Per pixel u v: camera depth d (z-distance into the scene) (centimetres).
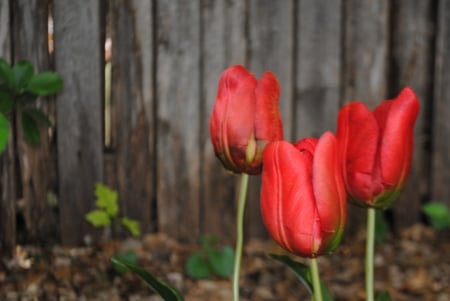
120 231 476
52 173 461
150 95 463
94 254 453
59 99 449
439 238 509
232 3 464
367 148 204
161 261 456
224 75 213
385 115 207
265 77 212
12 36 432
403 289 443
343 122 208
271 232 190
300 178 184
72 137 455
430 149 510
